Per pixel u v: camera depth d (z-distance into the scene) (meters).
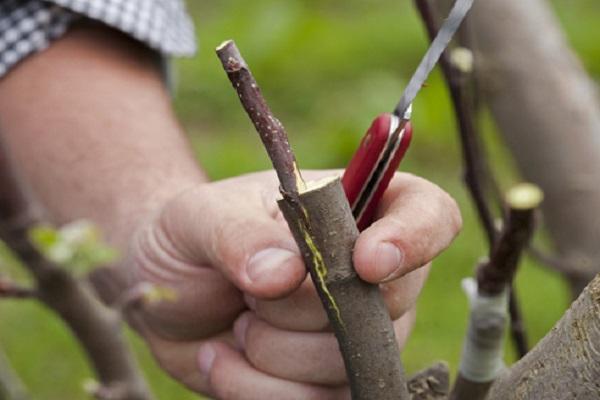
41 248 0.95
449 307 2.29
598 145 1.11
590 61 3.37
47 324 2.30
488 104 1.12
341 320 0.69
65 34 1.09
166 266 0.91
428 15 0.88
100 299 1.04
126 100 1.07
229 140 3.16
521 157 1.14
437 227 0.75
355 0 4.02
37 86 1.08
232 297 0.90
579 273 1.09
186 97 3.41
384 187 0.75
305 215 0.68
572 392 0.68
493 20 1.10
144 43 1.11
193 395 1.99
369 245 0.68
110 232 1.01
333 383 0.84
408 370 2.10
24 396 1.22
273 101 3.39
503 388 0.71
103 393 1.01
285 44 3.57
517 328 0.93
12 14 1.08
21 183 0.94
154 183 1.03
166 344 0.96
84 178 1.04
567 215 1.12
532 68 1.10
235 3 3.87
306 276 0.78
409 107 0.72
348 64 3.52
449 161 2.94
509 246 0.76
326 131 3.13
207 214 0.83
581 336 0.68
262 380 0.86
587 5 3.86
